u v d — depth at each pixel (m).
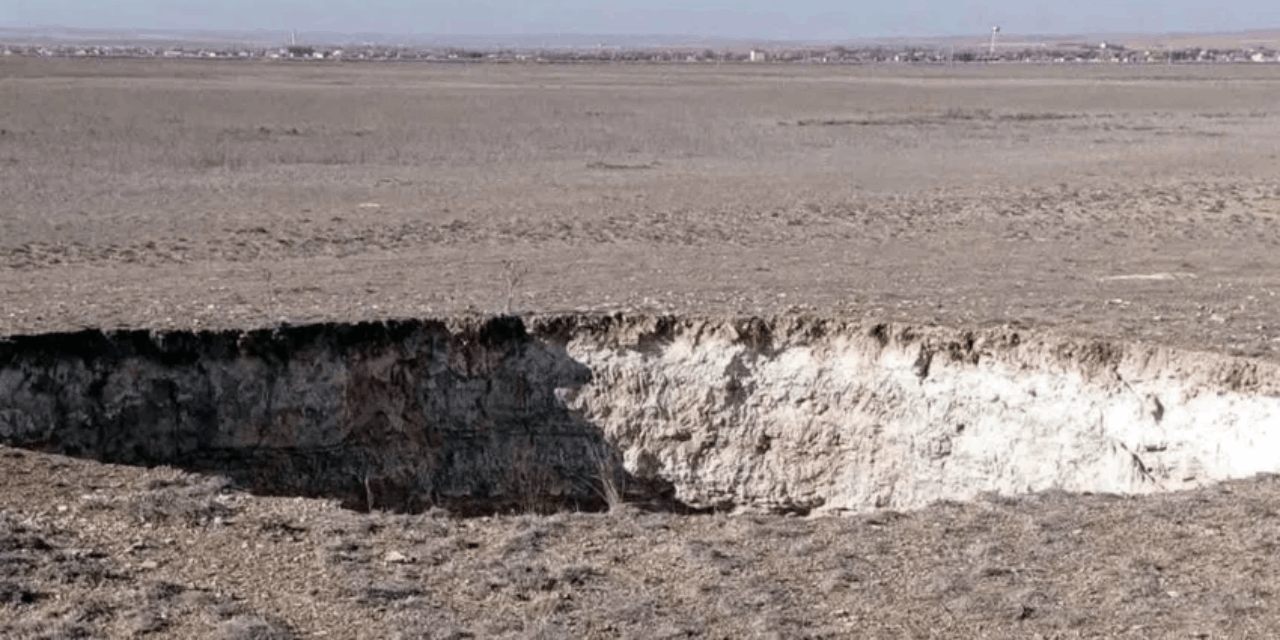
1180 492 10.87
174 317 15.16
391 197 28.78
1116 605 8.60
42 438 13.62
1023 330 14.55
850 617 8.47
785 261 21.31
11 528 9.66
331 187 30.14
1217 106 65.81
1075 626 8.32
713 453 15.23
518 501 15.07
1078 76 107.94
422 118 50.25
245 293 17.59
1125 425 13.55
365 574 9.06
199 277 19.33
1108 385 13.75
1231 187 31.16
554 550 9.58
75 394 13.81
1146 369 13.63
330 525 9.98
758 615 8.45
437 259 21.31
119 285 18.42
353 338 14.74
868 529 9.98
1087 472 13.73
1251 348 13.83
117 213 25.86
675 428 15.23
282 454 14.49
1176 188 31.03
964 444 14.39
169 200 27.75
